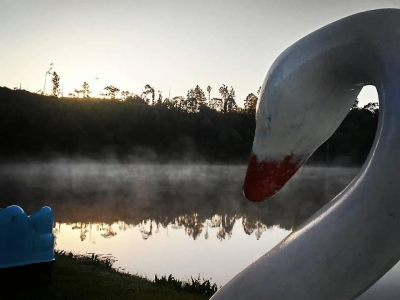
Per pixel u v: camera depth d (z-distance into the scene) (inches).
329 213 47.1
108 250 679.7
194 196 1681.8
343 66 47.2
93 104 3193.9
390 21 44.4
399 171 42.6
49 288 251.1
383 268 44.9
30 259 241.8
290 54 49.1
